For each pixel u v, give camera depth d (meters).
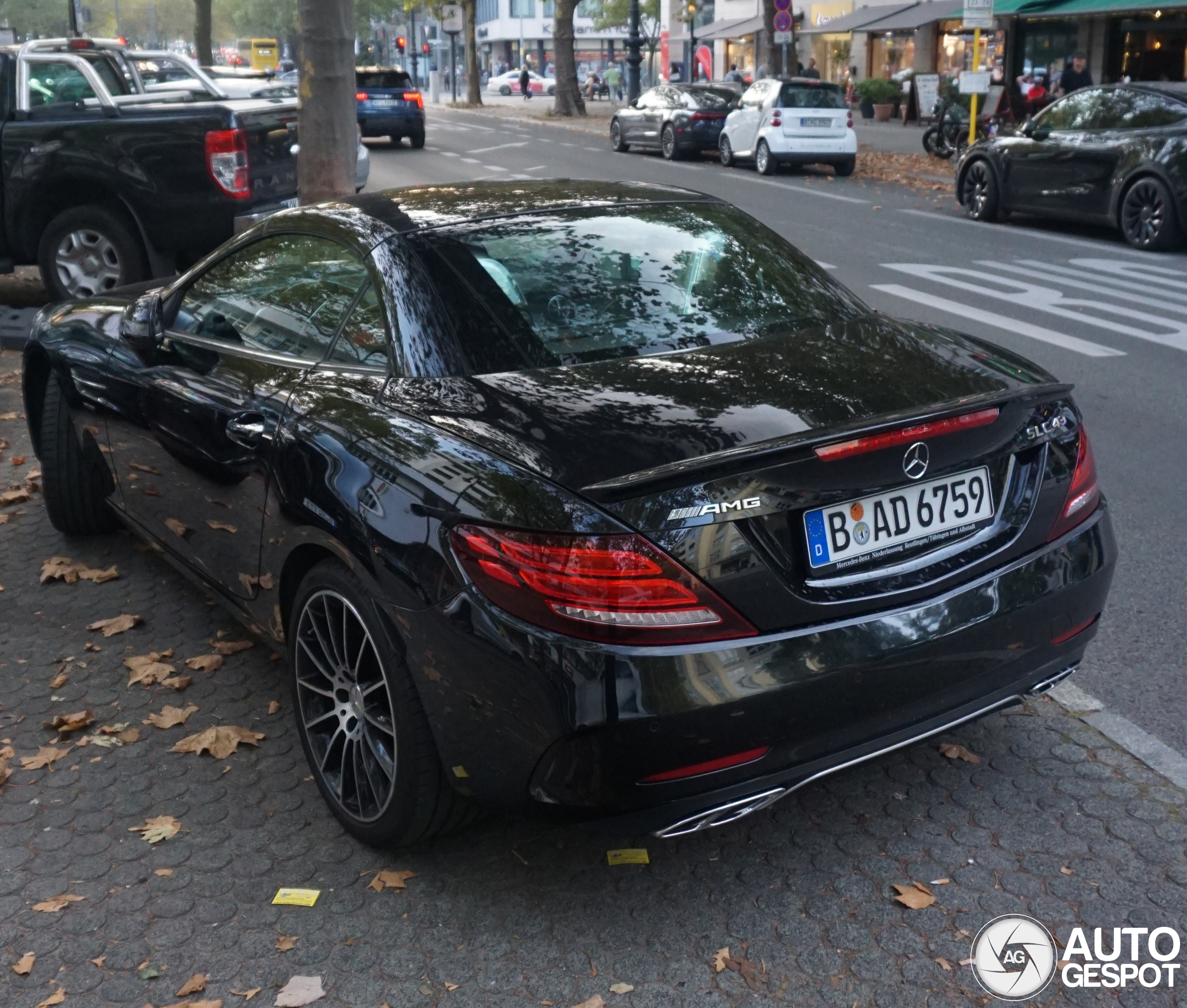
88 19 61.62
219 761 3.60
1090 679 3.92
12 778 3.52
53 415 5.06
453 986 2.65
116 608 4.69
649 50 61.75
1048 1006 2.54
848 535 2.65
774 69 26.52
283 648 3.63
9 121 8.97
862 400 2.83
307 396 3.27
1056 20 32.12
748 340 3.22
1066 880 2.93
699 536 2.48
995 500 2.90
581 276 3.33
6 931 2.86
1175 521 5.29
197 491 3.85
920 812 3.21
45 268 9.16
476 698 2.61
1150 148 12.82
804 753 2.61
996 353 3.38
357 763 3.10
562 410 2.79
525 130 36.38
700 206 3.89
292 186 10.05
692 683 2.46
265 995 2.64
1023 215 16.05
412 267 3.26
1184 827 3.11
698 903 2.89
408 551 2.71
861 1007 2.55
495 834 3.20
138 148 8.82
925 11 35.72
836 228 14.93
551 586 2.47
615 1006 2.57
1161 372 7.85
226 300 3.96
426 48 62.81
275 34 82.81
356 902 2.94
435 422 2.87
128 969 2.73
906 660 2.66
